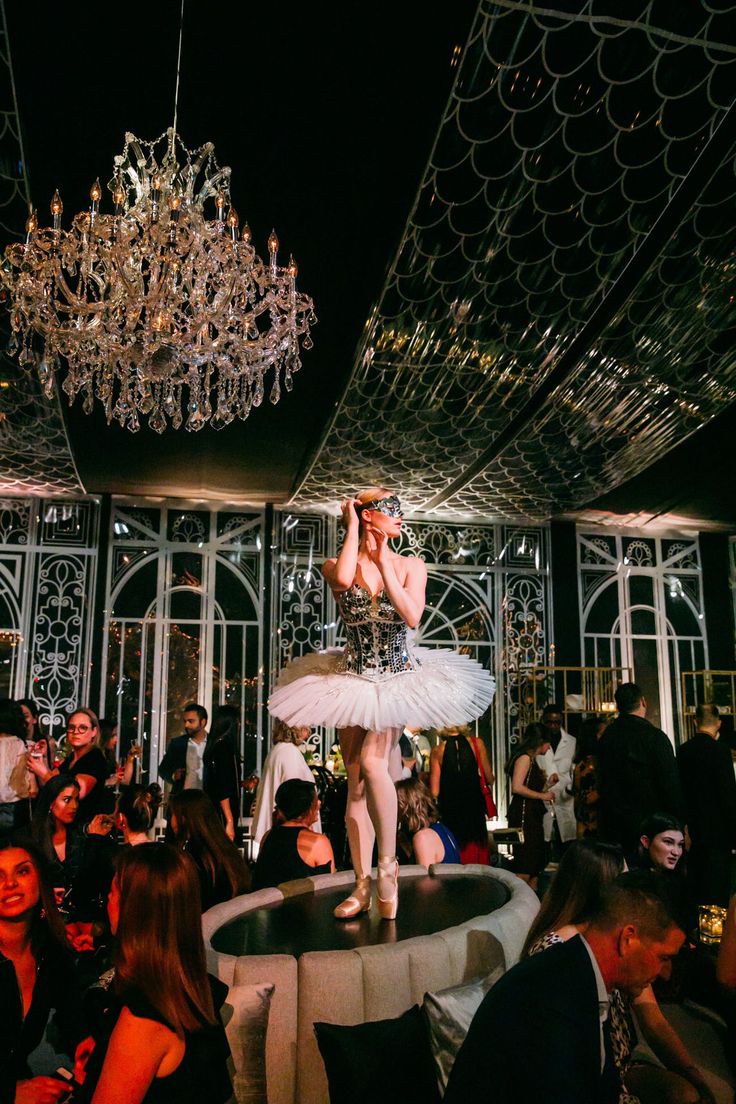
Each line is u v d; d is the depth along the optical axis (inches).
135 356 170.1
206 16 125.2
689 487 317.1
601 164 151.8
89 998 85.6
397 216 164.1
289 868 140.3
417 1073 81.4
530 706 363.9
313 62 133.5
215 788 247.8
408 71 132.9
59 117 145.6
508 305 194.9
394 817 107.3
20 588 337.7
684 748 209.5
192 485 327.6
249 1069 80.7
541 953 71.2
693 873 201.0
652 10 122.2
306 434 270.1
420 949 92.5
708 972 126.9
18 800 206.1
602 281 186.2
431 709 103.5
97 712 333.1
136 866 72.9
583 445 276.5
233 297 165.8
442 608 370.0
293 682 109.8
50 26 126.1
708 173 155.0
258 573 356.8
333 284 190.2
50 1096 83.6
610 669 354.9
